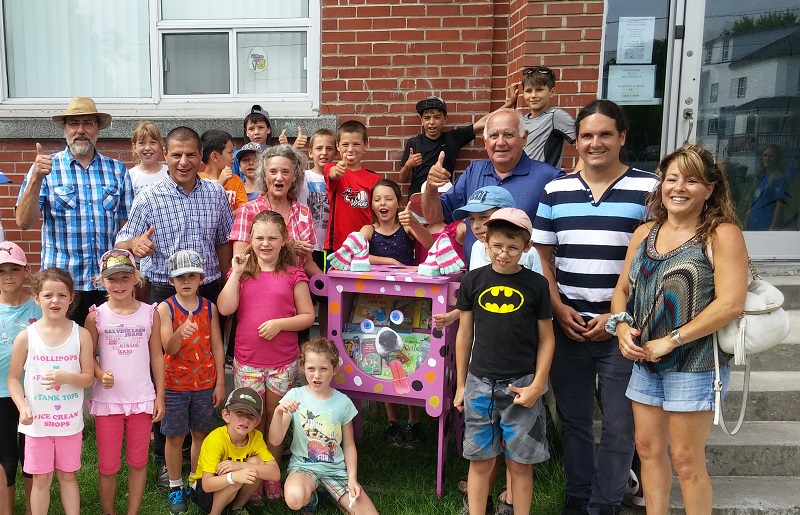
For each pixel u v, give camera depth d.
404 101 4.85
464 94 4.82
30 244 4.91
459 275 3.32
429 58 4.81
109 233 3.65
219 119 4.84
